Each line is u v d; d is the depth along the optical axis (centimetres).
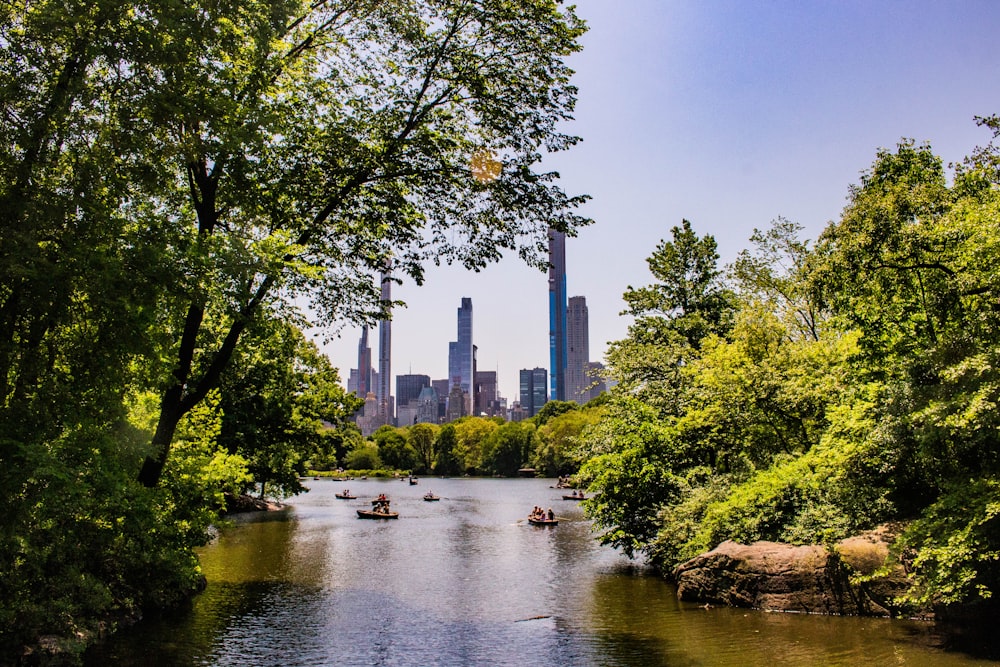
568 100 1720
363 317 1847
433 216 1786
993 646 1305
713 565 1883
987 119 1817
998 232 1480
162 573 1711
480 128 1756
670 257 3741
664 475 2542
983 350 1393
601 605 1894
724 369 2606
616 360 3672
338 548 3191
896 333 1853
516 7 1659
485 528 4231
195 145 1323
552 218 1738
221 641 1525
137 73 1194
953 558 1261
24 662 1206
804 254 3191
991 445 1409
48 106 1114
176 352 1554
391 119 1677
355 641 1530
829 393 2208
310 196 1672
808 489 1939
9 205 1044
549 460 13300
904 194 1717
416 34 1656
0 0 1104
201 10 1302
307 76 1689
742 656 1317
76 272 1080
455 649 1457
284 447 4012
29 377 1134
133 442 1312
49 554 1190
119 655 1407
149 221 1302
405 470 15225
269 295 1714
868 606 1611
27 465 1015
